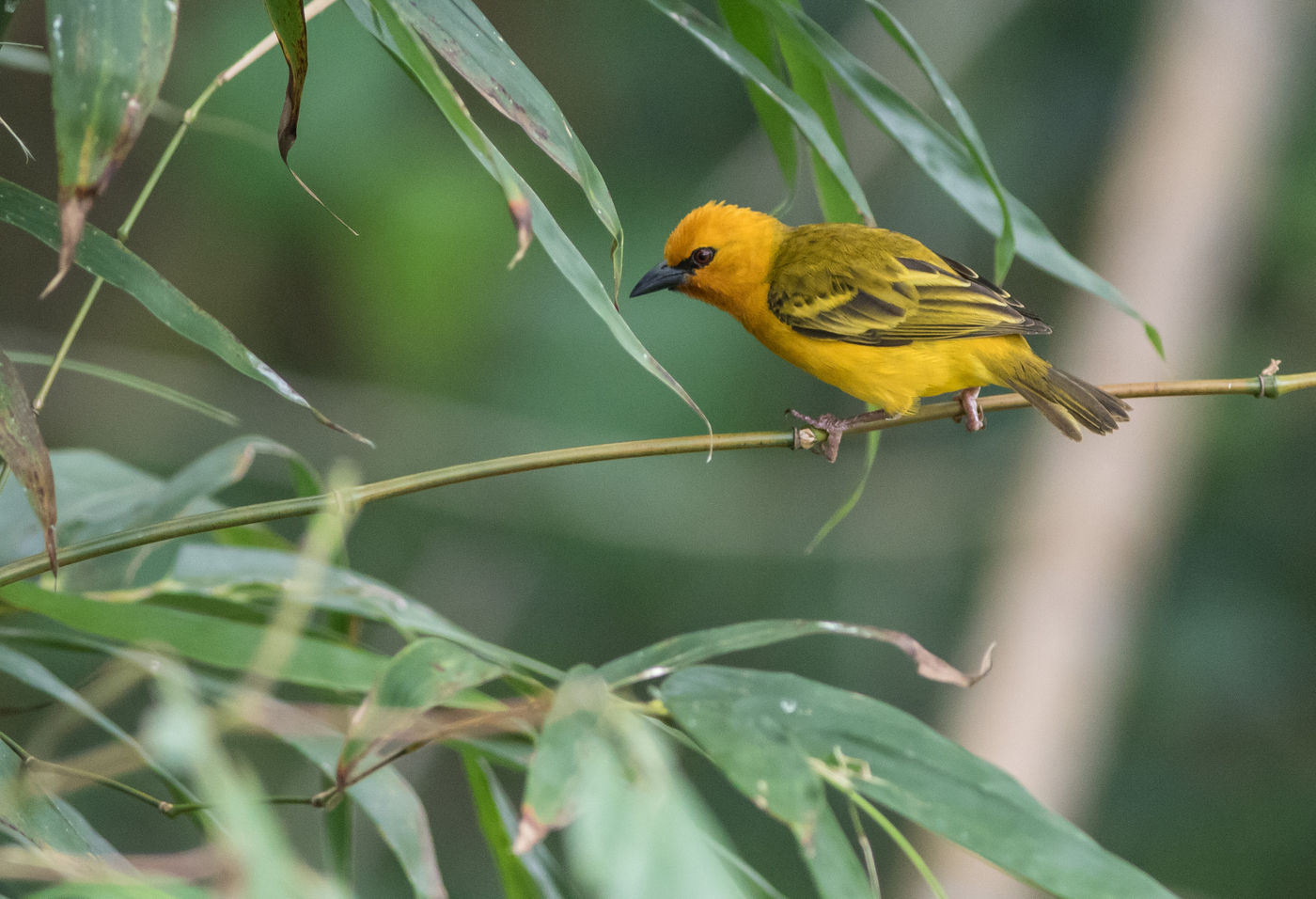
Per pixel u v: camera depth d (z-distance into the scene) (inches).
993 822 117.0
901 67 537.0
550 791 103.7
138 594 179.9
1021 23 574.2
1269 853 510.9
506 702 149.7
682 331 482.3
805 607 536.4
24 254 445.7
